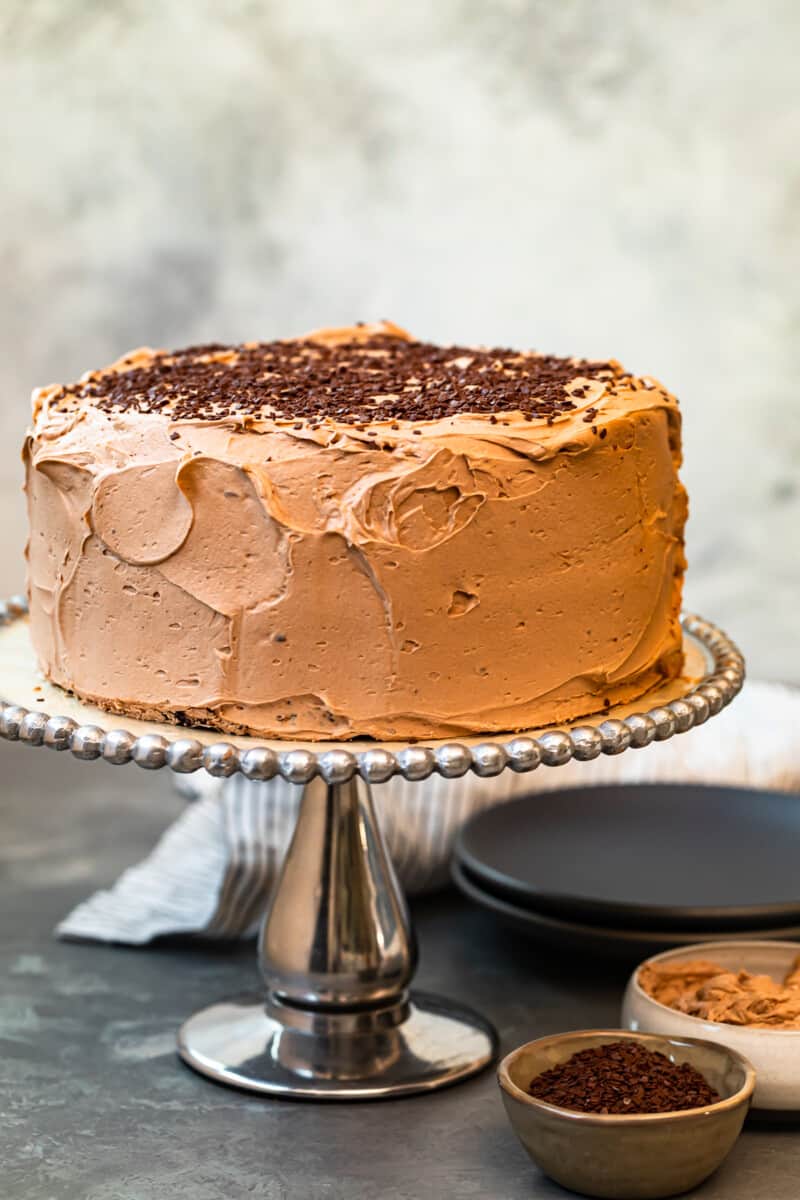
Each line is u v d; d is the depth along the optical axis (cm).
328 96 265
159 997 145
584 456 116
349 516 110
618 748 112
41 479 123
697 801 167
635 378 132
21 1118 122
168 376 134
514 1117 109
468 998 145
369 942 133
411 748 109
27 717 114
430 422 115
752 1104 117
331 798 134
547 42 263
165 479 114
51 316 268
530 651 116
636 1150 105
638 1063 113
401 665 112
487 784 171
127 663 117
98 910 162
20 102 262
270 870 150
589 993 146
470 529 112
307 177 267
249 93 264
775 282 268
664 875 151
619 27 262
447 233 269
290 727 113
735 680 128
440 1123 121
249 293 270
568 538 117
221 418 115
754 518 278
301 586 111
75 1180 112
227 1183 111
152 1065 131
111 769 217
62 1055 133
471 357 147
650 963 129
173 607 115
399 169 267
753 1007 121
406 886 165
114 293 269
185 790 193
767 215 266
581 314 272
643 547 123
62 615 122
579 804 167
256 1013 138
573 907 139
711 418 274
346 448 111
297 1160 115
